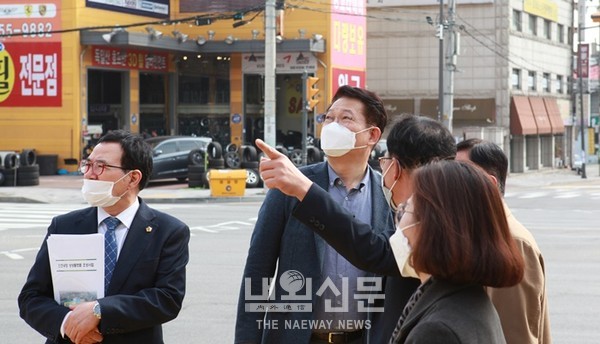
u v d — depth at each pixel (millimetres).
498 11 46500
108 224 4441
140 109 43406
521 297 3699
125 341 4270
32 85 37031
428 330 2660
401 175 4094
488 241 2752
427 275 3012
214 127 44562
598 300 10164
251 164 30844
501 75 46688
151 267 4355
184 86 44406
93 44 36844
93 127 37375
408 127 4047
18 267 12672
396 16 47906
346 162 4469
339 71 40938
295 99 45062
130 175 4418
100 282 4219
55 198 26484
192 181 30422
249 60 42031
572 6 57219
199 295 10398
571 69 57125
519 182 42188
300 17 40406
